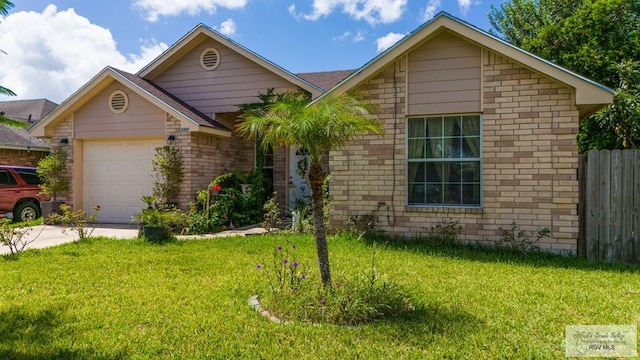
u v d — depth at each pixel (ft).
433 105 25.94
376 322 12.62
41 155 55.62
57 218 35.04
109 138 37.40
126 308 14.05
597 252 22.75
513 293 15.61
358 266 19.83
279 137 14.40
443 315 13.17
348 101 15.05
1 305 14.37
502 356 10.41
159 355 10.57
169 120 35.22
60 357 10.44
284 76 37.83
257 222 37.63
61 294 15.76
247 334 11.81
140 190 37.19
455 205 25.90
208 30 39.88
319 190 14.51
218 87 40.73
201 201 33.27
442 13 24.48
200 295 15.46
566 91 23.66
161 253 23.29
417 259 21.49
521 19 67.21
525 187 24.27
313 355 10.50
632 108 34.68
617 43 42.47
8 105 72.08
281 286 14.38
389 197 26.78
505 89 24.66
